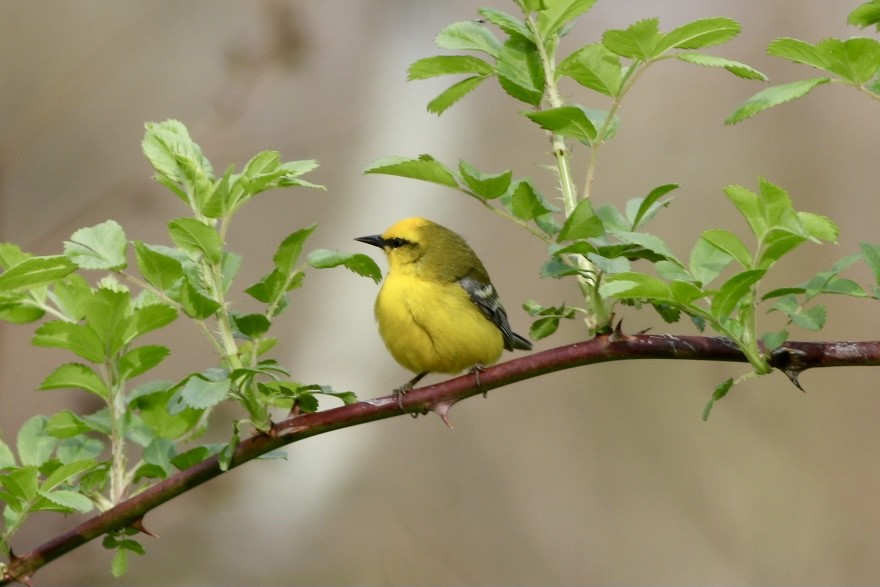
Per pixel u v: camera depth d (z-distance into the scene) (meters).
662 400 14.65
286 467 13.48
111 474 6.29
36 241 13.38
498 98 16.67
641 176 16.34
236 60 13.80
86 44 16.41
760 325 14.94
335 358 14.16
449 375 8.85
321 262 5.83
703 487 13.93
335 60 15.86
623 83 6.06
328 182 15.54
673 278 5.69
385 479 14.00
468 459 14.35
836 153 16.27
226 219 5.83
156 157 6.04
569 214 6.10
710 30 5.75
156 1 16.75
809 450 13.98
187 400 5.32
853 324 14.74
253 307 14.47
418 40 16.39
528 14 6.23
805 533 13.28
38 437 6.45
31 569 5.98
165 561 12.23
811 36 16.91
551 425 14.71
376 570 13.11
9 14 16.36
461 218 15.76
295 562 12.84
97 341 6.00
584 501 14.08
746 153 16.41
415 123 16.02
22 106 15.85
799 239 5.21
